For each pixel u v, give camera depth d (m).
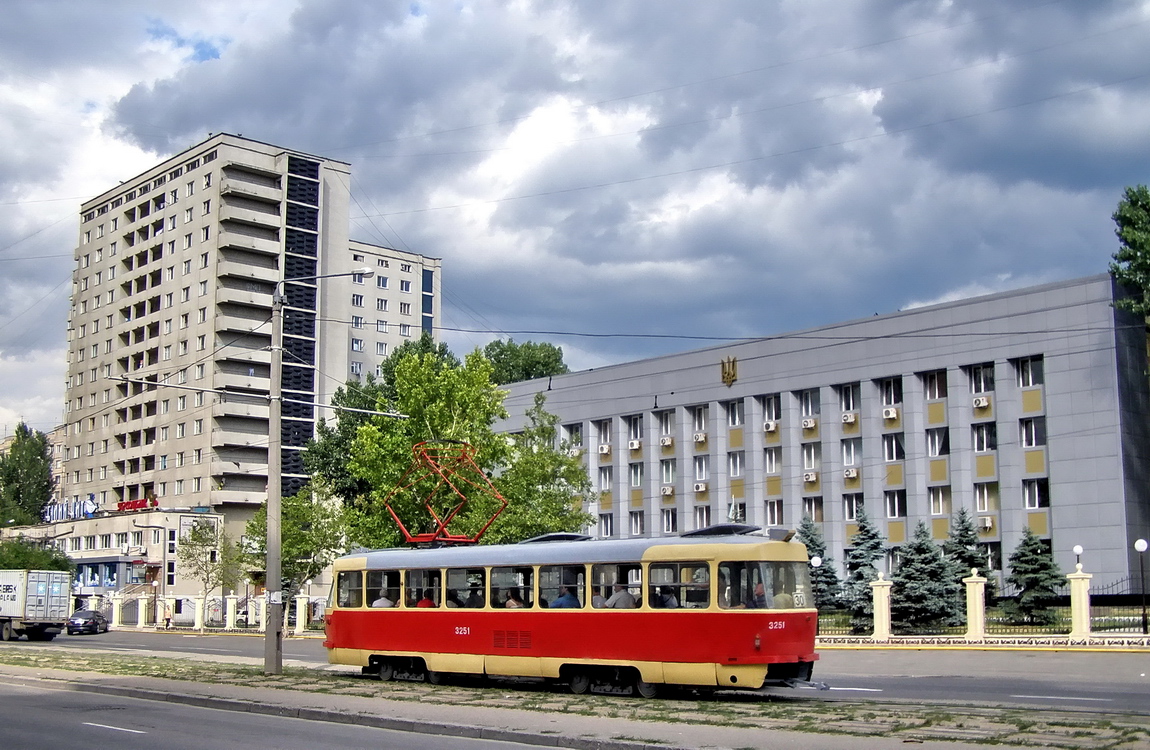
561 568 22.72
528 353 100.38
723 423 64.50
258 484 92.31
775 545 20.67
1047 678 25.81
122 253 102.50
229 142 92.75
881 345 57.34
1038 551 42.69
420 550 25.78
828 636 41.34
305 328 95.38
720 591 20.33
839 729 15.01
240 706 20.05
